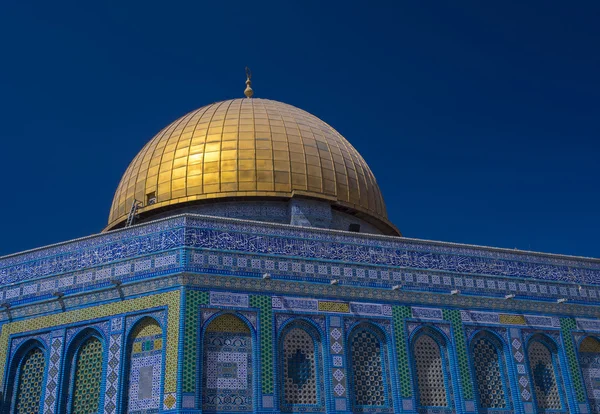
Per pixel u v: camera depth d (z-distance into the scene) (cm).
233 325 2045
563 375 2477
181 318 1962
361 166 3164
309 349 2128
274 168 2808
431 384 2252
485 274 2497
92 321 2103
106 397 1983
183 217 2117
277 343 2067
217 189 2745
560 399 2436
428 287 2370
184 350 1925
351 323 2200
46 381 2100
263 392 1986
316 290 2191
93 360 2080
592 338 2609
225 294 2056
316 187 2848
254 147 2845
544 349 2509
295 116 3147
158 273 2064
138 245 2148
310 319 2145
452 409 2233
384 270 2328
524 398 2352
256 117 3014
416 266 2389
